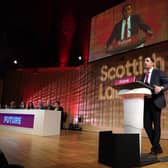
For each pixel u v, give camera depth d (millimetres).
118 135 2143
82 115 8711
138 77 6703
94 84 8430
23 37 8945
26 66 10852
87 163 2371
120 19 7023
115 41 7141
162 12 5785
